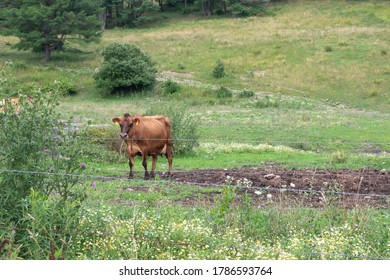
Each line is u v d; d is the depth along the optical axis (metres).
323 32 61.88
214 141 24.45
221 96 44.88
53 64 55.88
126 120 15.06
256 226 9.58
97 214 8.72
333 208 10.34
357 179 15.12
